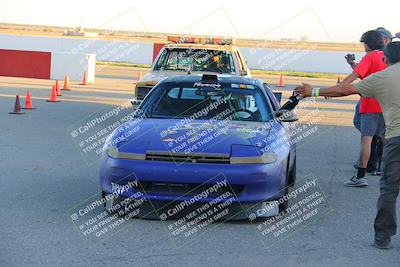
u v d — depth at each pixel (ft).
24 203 29.73
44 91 90.68
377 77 23.97
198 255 22.97
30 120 59.41
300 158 45.85
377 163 41.22
